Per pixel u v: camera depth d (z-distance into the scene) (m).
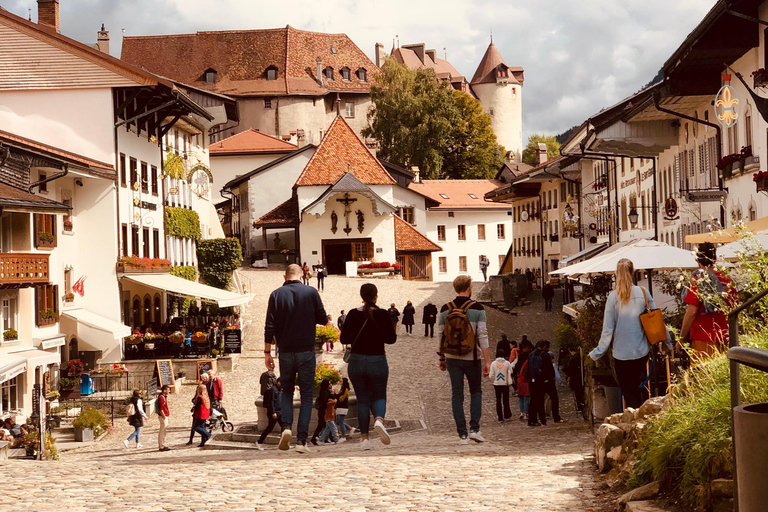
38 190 38.47
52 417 33.50
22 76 43.72
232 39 127.94
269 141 102.19
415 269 86.94
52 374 37.31
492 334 48.62
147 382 41.09
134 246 47.44
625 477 7.86
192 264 59.34
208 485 9.21
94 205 43.84
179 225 55.00
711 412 6.92
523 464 9.97
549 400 26.67
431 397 34.06
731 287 10.30
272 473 10.03
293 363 12.36
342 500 8.01
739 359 4.17
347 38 132.25
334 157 84.12
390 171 94.88
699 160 33.66
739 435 4.09
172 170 53.03
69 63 43.81
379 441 18.75
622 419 9.46
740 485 4.09
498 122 156.75
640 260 19.56
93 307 43.97
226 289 60.22
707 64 28.61
